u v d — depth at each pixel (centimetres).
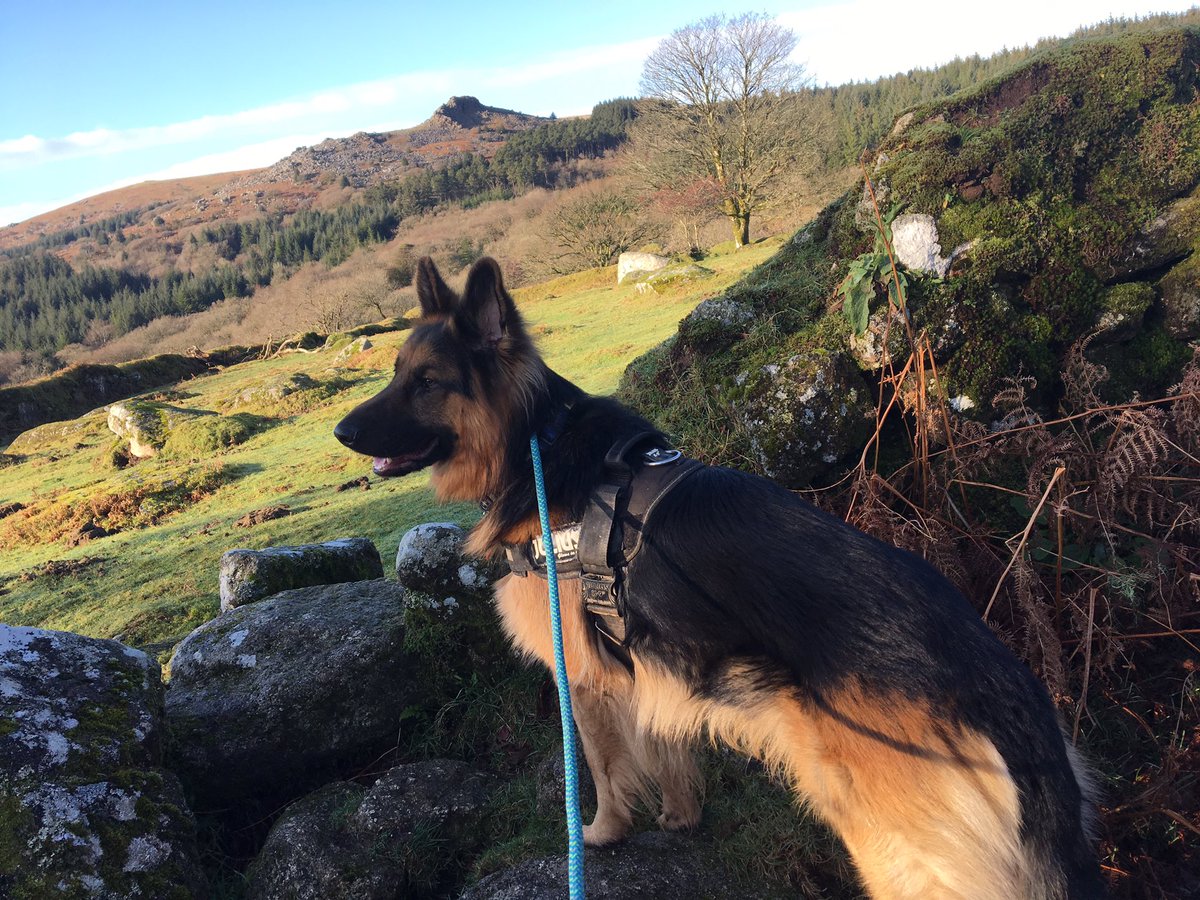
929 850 229
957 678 228
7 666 332
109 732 329
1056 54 461
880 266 422
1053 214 430
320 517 1109
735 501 264
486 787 382
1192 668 326
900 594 239
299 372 2862
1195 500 352
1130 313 422
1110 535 344
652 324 2194
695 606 256
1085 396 405
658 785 331
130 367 3441
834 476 445
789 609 243
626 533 271
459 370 299
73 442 2580
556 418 300
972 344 419
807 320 489
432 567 432
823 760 243
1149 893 278
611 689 300
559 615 243
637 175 4591
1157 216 428
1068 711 326
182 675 460
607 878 298
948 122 467
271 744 413
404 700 437
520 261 5456
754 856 305
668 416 514
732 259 3272
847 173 4603
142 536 1346
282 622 471
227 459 1841
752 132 4212
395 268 5906
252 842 400
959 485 397
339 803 382
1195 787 297
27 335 10038
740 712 256
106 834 296
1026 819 222
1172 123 432
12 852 280
